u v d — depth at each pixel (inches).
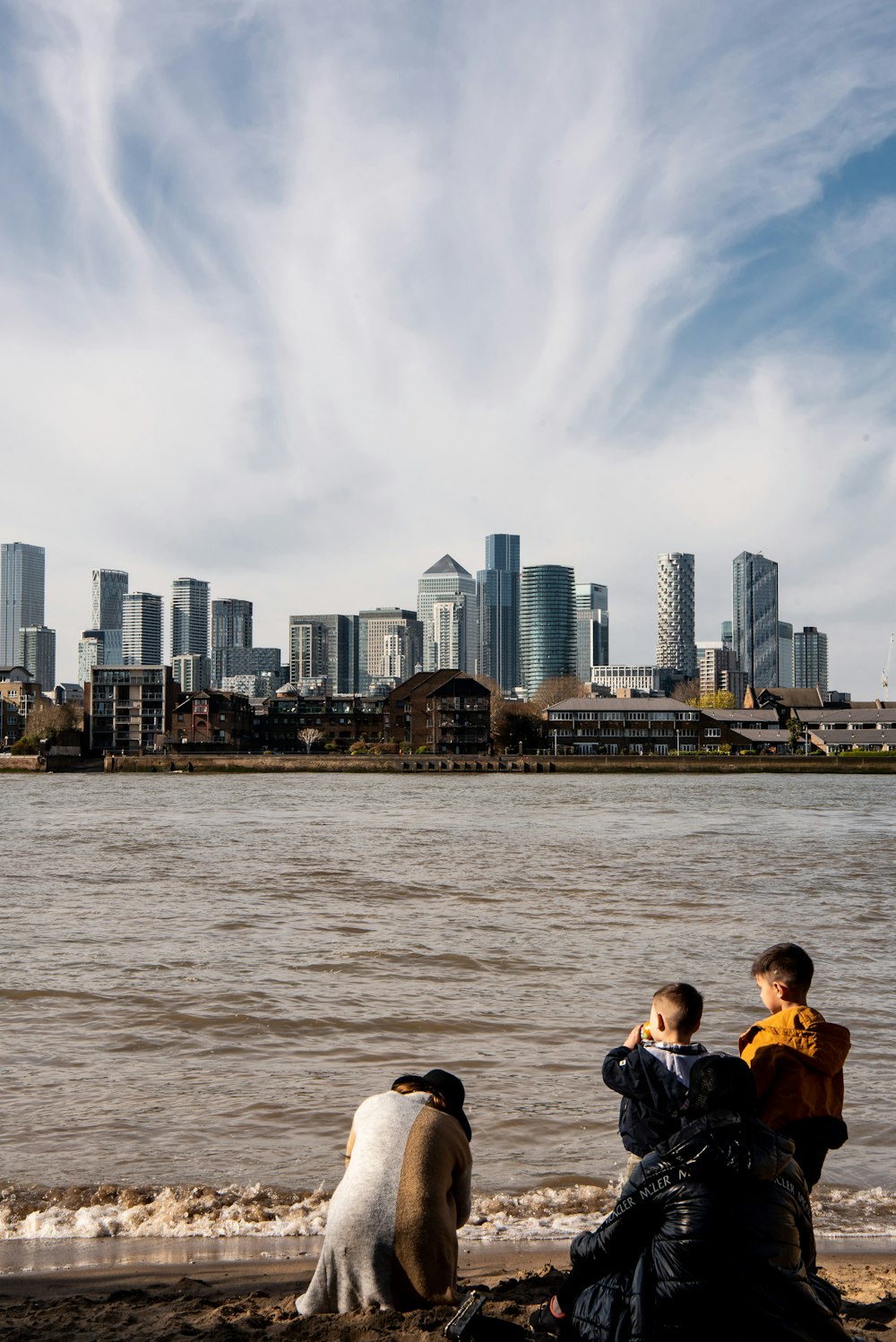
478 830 2608.3
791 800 4042.8
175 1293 340.2
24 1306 324.8
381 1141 291.9
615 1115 561.9
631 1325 204.7
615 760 6368.1
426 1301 280.8
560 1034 724.0
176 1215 432.5
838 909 1353.3
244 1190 460.1
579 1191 460.4
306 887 1530.5
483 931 1149.7
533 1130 539.8
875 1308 305.6
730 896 1473.9
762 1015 773.9
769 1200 205.2
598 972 928.3
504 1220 428.5
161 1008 792.3
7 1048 689.6
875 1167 493.4
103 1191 459.8
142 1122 552.1
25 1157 502.0
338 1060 665.6
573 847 2206.0
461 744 7086.6
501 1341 237.3
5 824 2805.1
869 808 3609.7
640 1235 209.3
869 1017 775.1
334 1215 289.9
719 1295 199.2
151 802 3875.5
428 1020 757.3
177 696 7785.4
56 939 1090.7
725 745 6998.0
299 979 892.6
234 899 1409.9
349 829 2652.6
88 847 2182.6
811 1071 254.1
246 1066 652.1
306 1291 321.4
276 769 6481.3
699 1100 213.2
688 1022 260.2
